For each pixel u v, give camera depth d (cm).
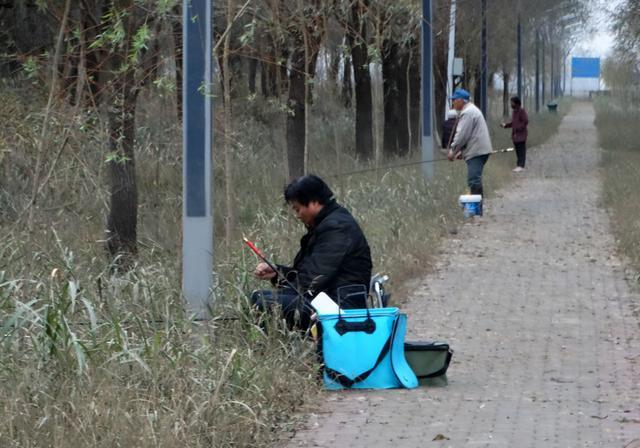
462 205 2530
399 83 4028
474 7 4694
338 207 1152
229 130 1667
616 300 1571
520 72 6725
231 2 1550
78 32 1345
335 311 1091
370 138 3647
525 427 943
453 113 3469
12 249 1253
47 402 843
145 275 1226
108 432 815
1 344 927
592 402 1027
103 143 1566
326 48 2338
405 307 1528
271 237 1603
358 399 1037
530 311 1495
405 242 1914
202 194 1159
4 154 1795
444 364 1096
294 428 941
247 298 1141
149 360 937
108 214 1644
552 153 5109
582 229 2338
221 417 876
